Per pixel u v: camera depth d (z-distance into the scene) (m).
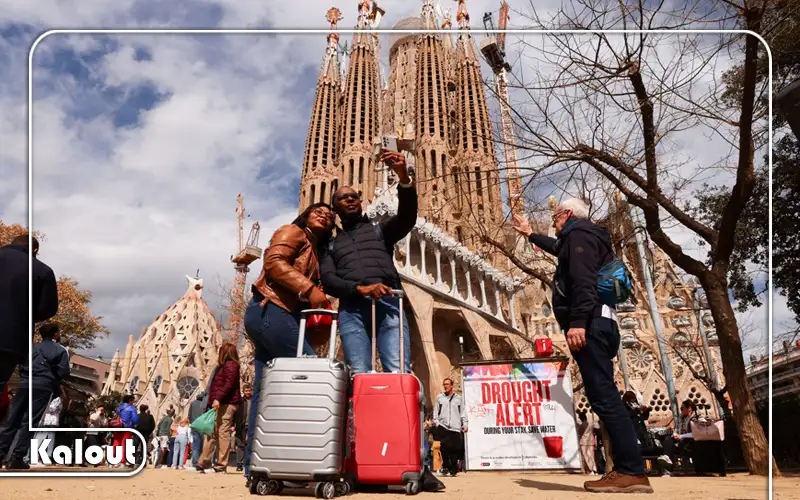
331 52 97.19
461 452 11.12
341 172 84.88
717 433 10.98
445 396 11.45
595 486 4.09
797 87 2.66
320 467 3.56
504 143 9.94
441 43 89.88
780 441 16.55
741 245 16.17
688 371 48.94
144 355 58.06
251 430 4.71
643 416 12.10
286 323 4.54
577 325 4.09
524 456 9.32
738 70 10.48
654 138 9.59
